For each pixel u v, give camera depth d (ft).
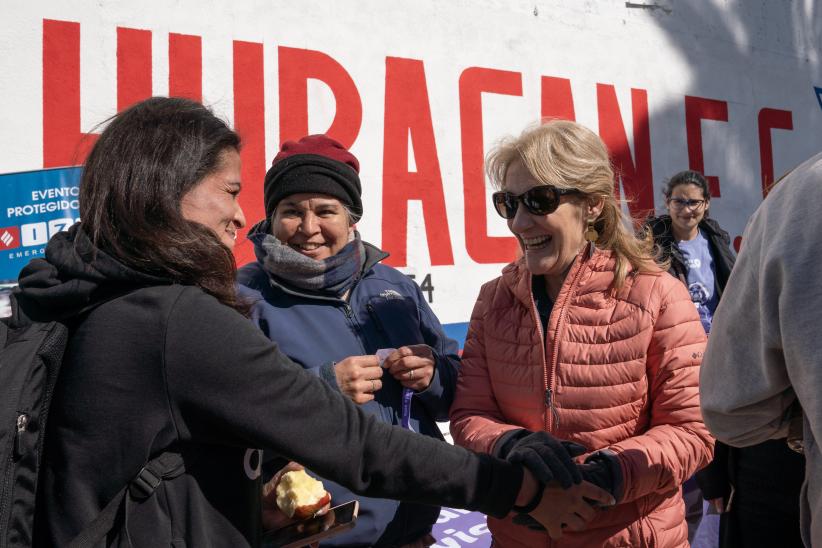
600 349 5.10
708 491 7.87
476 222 13.73
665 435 4.82
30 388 3.02
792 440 4.02
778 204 3.43
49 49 10.19
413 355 5.77
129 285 3.24
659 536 5.07
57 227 7.19
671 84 16.37
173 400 3.10
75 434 3.03
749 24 17.72
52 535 2.98
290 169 6.03
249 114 11.60
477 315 5.96
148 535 3.02
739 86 17.47
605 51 15.43
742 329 3.66
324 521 4.30
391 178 12.84
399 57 12.99
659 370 5.02
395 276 6.74
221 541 3.24
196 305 3.21
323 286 5.96
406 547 5.78
